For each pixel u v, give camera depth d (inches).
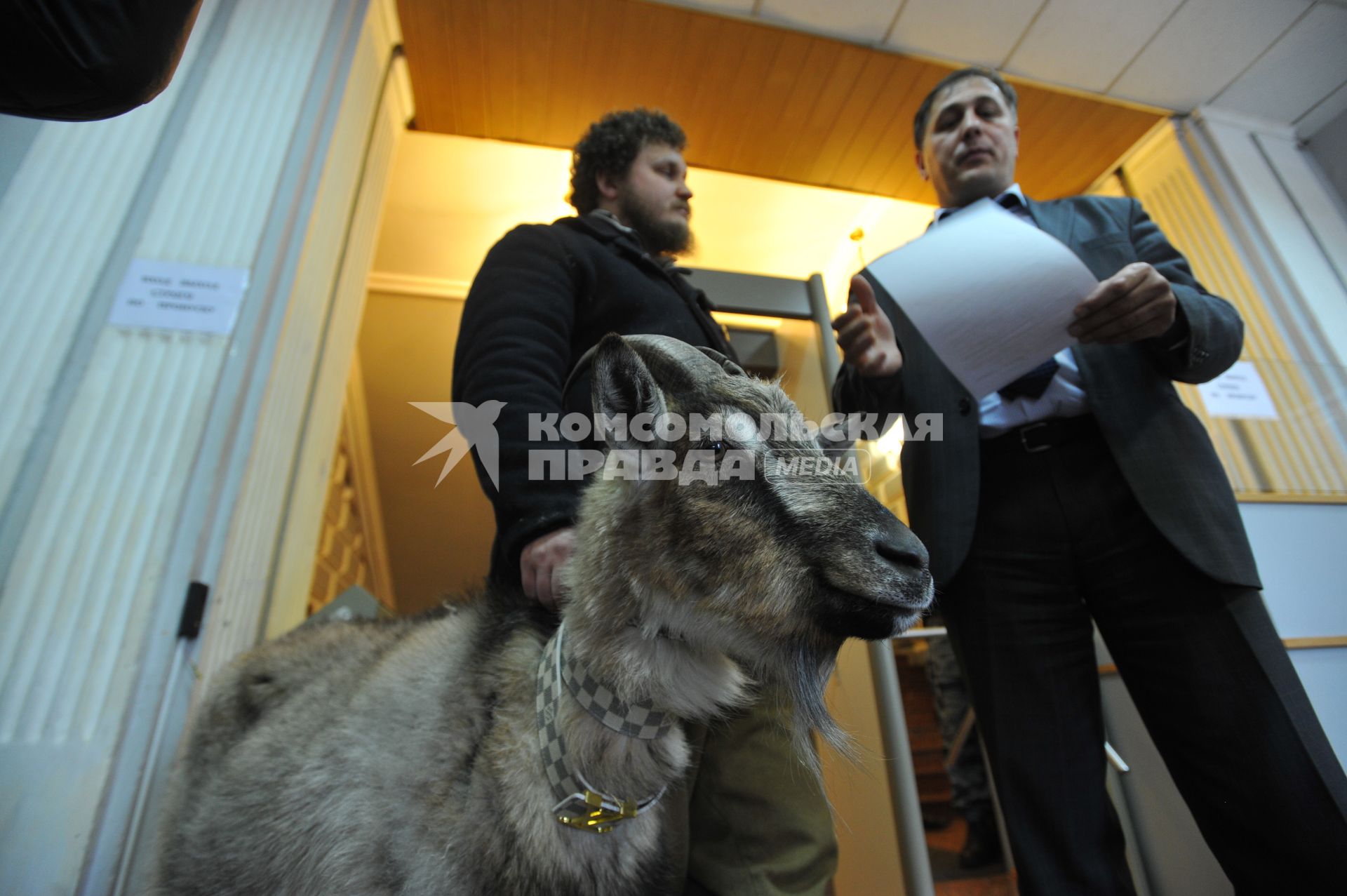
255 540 85.0
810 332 141.2
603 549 47.1
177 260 88.5
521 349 58.0
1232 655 59.2
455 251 182.2
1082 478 69.6
